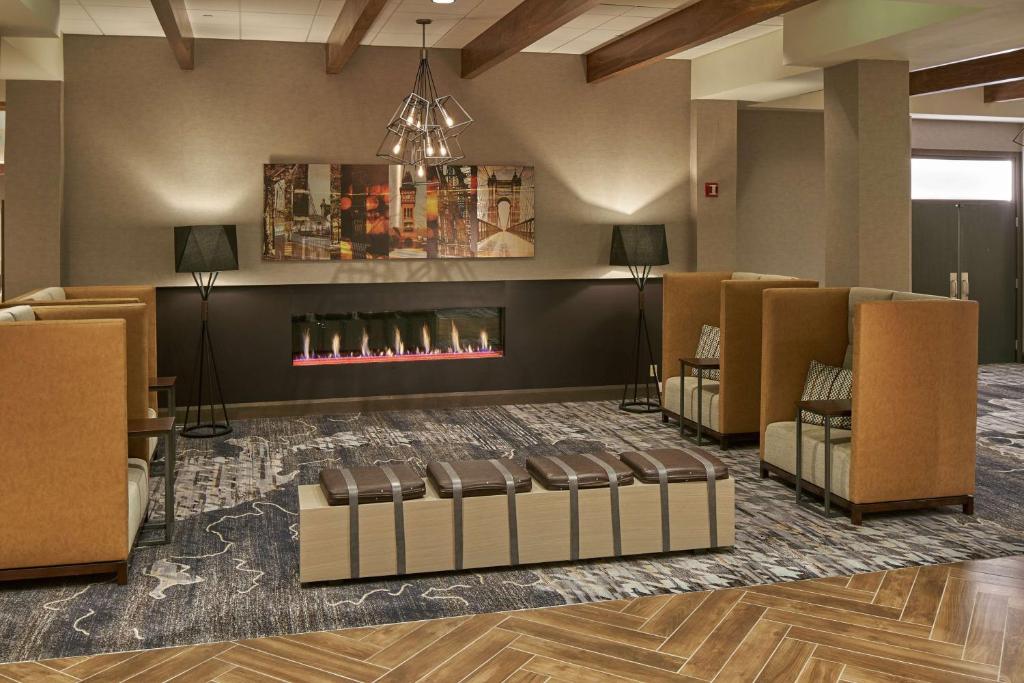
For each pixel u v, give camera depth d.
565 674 3.56
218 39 8.59
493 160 9.32
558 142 9.47
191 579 4.57
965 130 11.93
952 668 3.61
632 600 4.29
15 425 4.24
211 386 8.43
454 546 4.59
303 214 8.85
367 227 9.02
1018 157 12.16
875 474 5.36
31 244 8.18
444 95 9.15
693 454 5.06
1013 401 9.39
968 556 4.86
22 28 6.25
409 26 7.93
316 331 9.12
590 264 9.64
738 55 8.97
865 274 7.85
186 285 8.70
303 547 4.42
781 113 10.66
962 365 5.45
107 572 4.49
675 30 7.53
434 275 9.24
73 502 4.36
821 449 5.67
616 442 7.64
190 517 5.61
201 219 8.68
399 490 4.51
